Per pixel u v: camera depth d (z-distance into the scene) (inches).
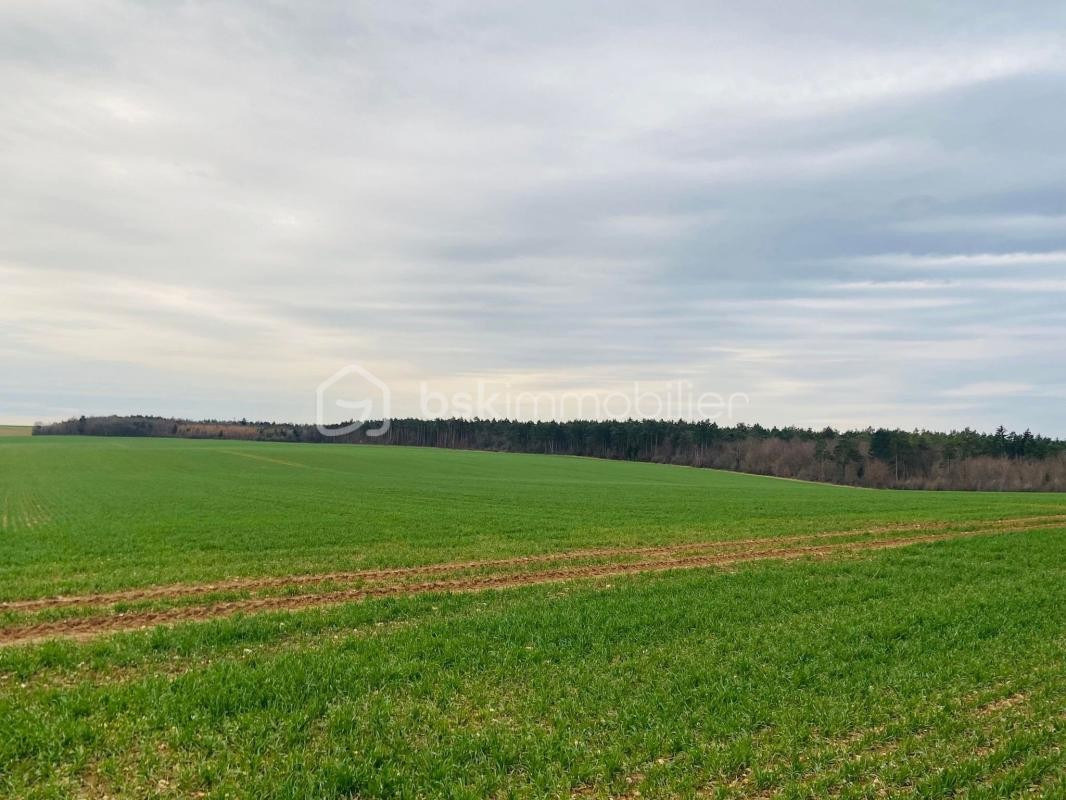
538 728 406.0
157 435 7775.6
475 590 819.4
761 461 5447.8
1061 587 844.0
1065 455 4776.1
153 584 810.8
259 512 1612.9
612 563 1015.6
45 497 1963.6
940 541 1222.3
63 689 442.9
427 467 4077.3
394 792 338.0
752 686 485.7
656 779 353.4
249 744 372.5
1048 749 393.7
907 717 432.1
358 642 561.9
